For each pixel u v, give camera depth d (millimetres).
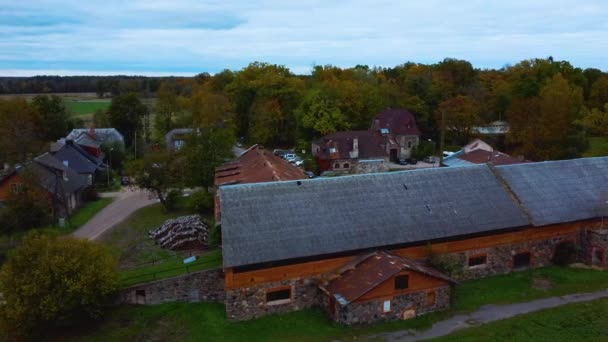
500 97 100562
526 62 104188
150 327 26219
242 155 59562
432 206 31219
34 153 70438
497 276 31734
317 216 28828
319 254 27000
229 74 122438
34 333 26375
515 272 32312
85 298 25672
